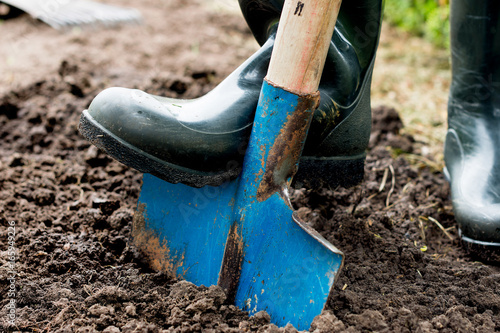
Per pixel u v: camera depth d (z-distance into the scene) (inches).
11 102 84.1
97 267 49.4
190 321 42.0
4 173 66.2
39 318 42.4
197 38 129.9
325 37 40.6
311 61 41.0
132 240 51.3
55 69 101.3
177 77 94.8
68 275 47.9
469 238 55.1
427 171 76.7
